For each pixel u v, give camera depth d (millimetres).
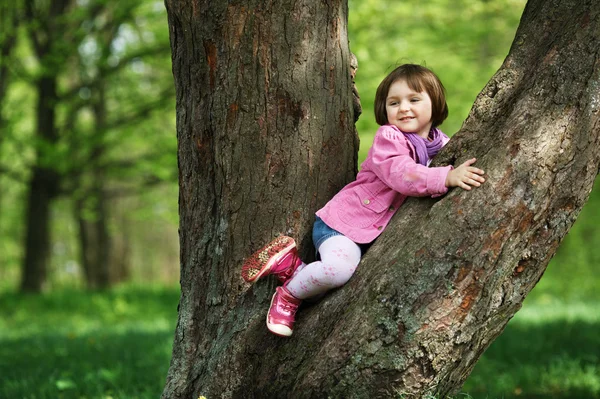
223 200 3086
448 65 11656
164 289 14969
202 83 3080
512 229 2615
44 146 12203
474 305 2645
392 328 2656
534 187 2613
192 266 3207
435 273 2633
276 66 2986
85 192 14656
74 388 4746
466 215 2635
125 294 13750
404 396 2697
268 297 3041
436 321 2635
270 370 2891
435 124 3273
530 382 5121
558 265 16734
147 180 13797
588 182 2688
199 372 3088
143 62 12617
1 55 12766
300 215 3051
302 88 3006
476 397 4676
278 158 3029
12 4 12578
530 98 2717
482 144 2770
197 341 3162
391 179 2859
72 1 14203
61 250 30859
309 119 3027
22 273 14750
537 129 2656
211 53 3020
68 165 12469
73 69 14281
